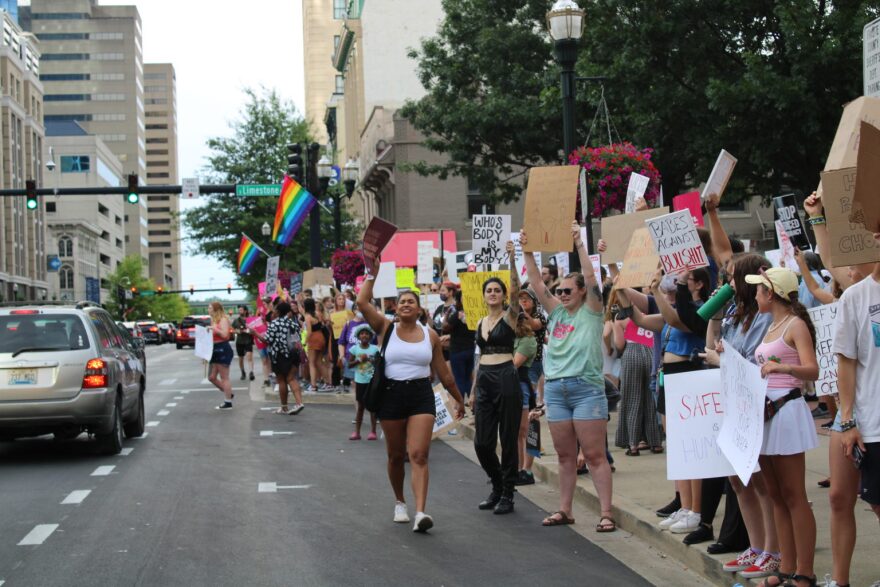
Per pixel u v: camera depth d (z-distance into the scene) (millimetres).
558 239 8914
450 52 37531
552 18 14219
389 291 14922
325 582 6852
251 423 17000
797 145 20453
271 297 25953
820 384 6777
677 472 6582
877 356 5543
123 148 197625
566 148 14445
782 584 6180
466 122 33062
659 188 15906
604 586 6719
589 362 8461
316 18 148750
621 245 9289
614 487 9578
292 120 48062
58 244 133625
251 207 47125
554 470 10680
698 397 6617
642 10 21578
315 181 27312
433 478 11266
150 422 17391
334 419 17453
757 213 38625
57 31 196875
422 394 8648
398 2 57594
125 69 197750
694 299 7742
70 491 10508
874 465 5543
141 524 8805
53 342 12812
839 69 19047
